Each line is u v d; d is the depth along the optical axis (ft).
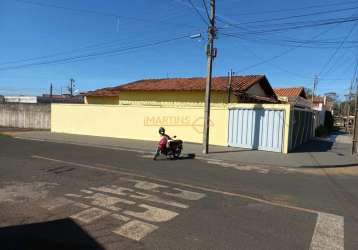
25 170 33.63
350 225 19.39
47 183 27.94
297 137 62.39
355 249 16.03
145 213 20.54
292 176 35.24
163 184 28.50
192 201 23.45
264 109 54.44
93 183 28.25
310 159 46.73
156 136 67.21
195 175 33.22
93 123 76.64
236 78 82.89
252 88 80.53
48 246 15.70
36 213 20.20
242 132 56.95
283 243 16.49
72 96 193.26
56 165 36.91
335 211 22.22
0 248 15.44
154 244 16.02
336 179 34.50
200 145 59.62
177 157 46.39
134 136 70.23
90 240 16.40
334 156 50.62
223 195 25.39
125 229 17.87
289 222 19.61
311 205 23.49
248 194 26.00
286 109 52.34
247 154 49.80
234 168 38.83
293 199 24.97
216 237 17.04
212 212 21.08
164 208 21.65
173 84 83.41
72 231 17.49
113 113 73.10
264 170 38.37
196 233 17.51
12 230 17.56
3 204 21.86
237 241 16.60
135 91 84.64
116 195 24.49
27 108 101.24
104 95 96.32
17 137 73.36
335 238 17.30
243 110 56.80
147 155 48.19
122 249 15.43
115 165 37.86
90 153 48.32
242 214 20.84
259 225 18.93
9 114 105.50
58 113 83.15
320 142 74.95
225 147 57.41
